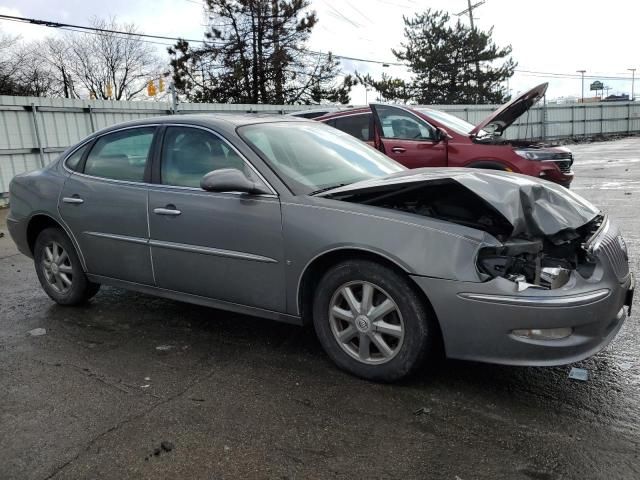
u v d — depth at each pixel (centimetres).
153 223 404
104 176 445
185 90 3212
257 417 296
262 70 3178
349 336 336
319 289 342
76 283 475
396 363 317
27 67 4072
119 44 4634
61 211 463
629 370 338
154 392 328
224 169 352
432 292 298
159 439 278
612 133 3562
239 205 361
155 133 420
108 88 4669
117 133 446
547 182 372
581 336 287
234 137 380
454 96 3888
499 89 3941
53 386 339
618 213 827
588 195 1019
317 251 330
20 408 313
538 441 268
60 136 1381
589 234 338
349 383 332
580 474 243
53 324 450
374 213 319
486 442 268
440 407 301
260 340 404
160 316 461
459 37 3853
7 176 1277
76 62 4591
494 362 296
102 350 394
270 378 342
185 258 391
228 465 256
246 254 360
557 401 305
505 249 303
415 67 3909
